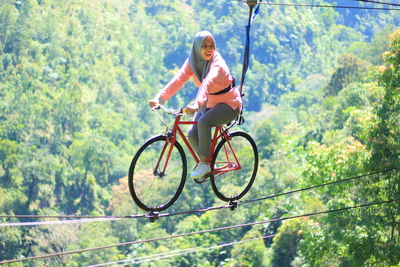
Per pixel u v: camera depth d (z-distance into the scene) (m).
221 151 10.61
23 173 122.31
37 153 130.12
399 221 25.03
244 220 75.81
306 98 191.12
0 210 112.69
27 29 187.88
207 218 82.19
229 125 10.57
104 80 191.12
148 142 9.41
